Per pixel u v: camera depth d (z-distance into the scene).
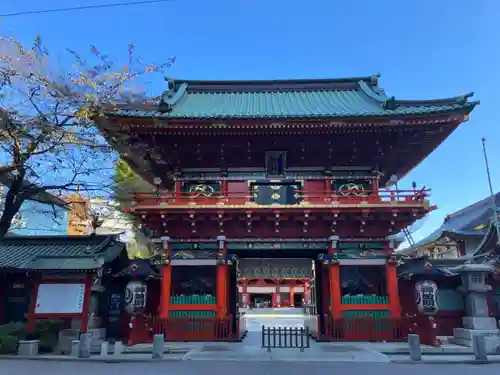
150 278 21.23
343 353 16.64
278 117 19.95
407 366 14.55
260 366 14.38
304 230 21.44
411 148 22.59
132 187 33.38
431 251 49.34
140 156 23.56
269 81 29.48
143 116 20.03
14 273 20.53
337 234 21.47
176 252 21.47
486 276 21.50
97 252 21.03
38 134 20.84
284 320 46.00
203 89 29.11
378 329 19.95
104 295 22.12
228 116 20.03
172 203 21.00
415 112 19.75
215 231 21.61
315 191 21.83
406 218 20.98
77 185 23.25
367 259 21.09
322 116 19.91
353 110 23.42
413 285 20.98
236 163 22.89
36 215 37.06
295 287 76.00
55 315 17.56
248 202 21.28
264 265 27.84
